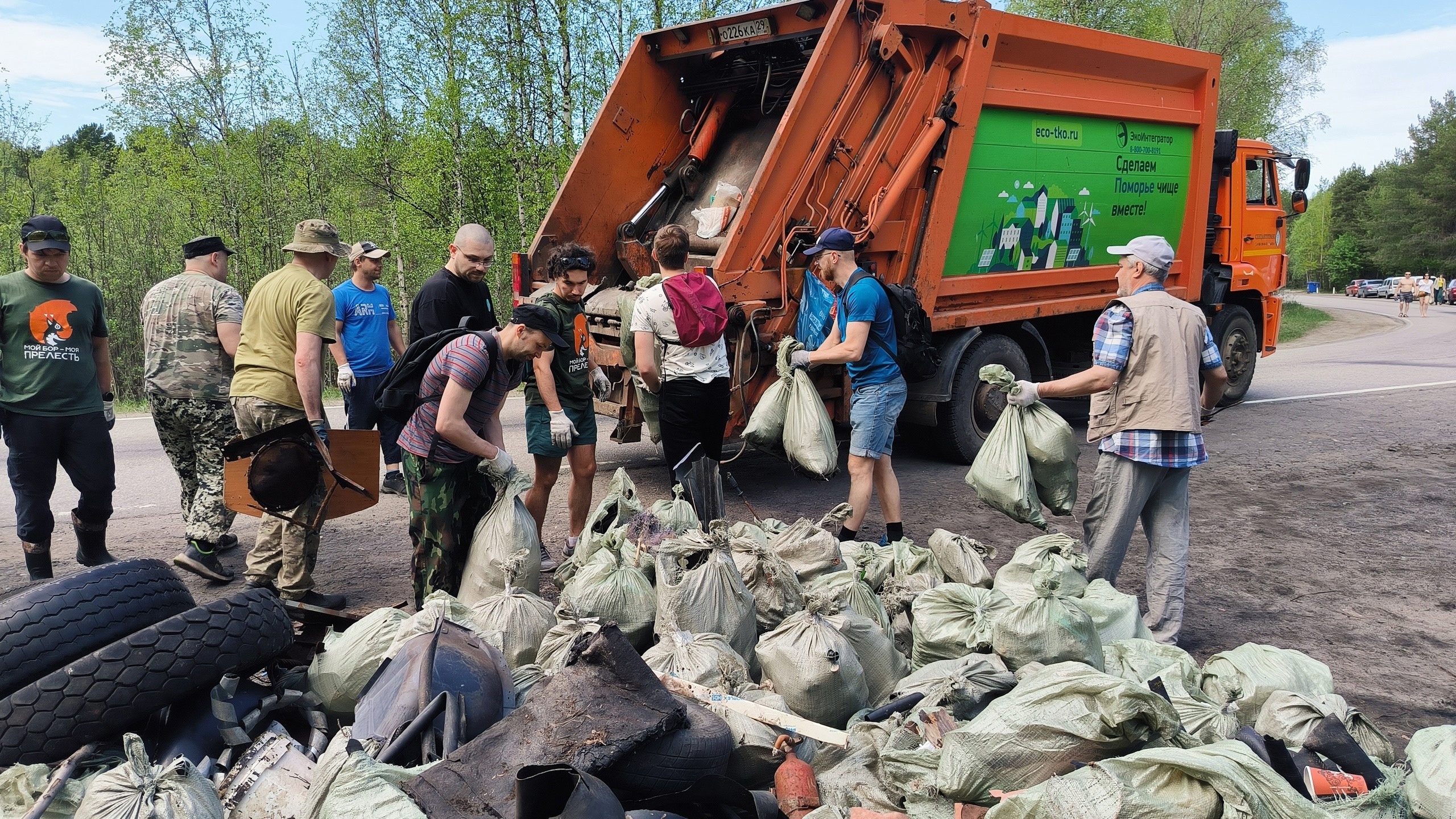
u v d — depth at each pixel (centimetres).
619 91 724
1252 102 3042
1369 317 3325
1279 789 212
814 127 606
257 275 1753
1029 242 743
